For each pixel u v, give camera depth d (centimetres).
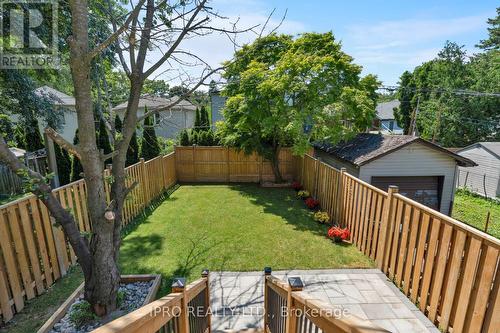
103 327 119
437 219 355
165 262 523
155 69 355
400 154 801
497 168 1302
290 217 777
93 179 324
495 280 271
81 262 347
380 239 496
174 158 1202
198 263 521
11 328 346
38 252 423
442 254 344
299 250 576
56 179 891
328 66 909
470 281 300
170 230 677
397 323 356
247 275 484
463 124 2197
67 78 666
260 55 1002
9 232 370
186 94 382
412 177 827
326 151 1056
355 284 449
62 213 332
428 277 367
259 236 645
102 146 970
